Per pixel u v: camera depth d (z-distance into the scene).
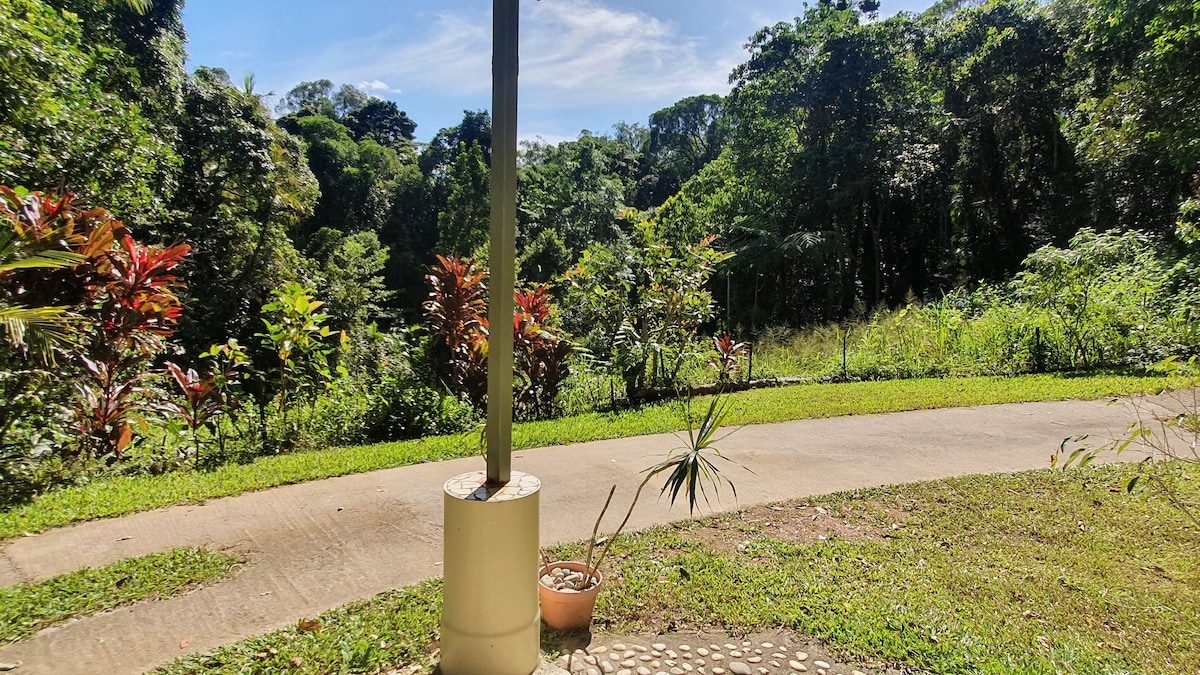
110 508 3.65
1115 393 6.88
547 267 29.16
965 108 21.11
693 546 3.20
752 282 22.72
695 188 27.34
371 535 3.33
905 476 4.38
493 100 1.97
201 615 2.48
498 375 2.03
